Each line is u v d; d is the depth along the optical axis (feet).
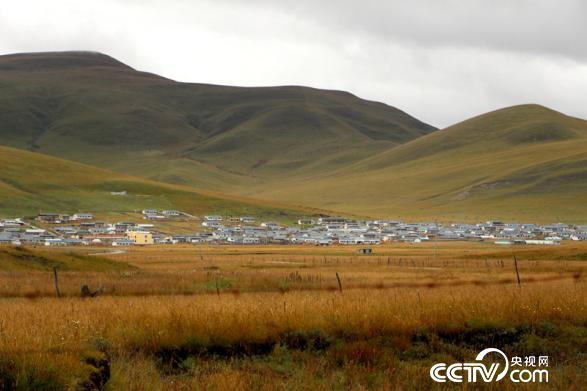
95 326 84.74
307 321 88.22
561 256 407.64
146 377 67.36
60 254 301.43
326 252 631.56
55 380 57.21
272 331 85.30
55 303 130.00
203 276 240.12
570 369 77.92
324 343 84.07
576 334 91.91
